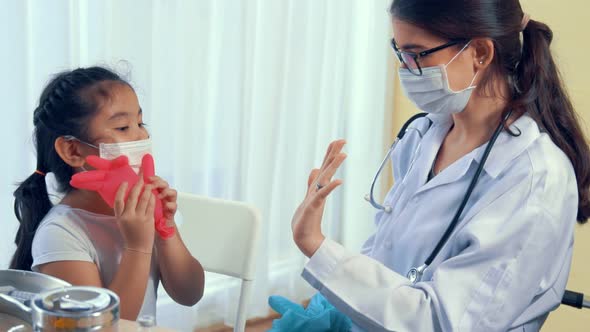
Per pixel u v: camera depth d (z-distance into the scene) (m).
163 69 2.48
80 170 1.35
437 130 1.53
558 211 1.25
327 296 1.32
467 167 1.37
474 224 1.27
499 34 1.30
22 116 2.16
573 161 1.36
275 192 3.00
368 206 3.33
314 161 3.08
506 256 1.24
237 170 2.77
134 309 1.23
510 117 1.38
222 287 2.85
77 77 1.34
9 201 2.19
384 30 3.19
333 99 3.13
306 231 1.32
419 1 1.30
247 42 2.69
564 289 1.37
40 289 1.02
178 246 1.44
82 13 2.28
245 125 2.75
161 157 2.54
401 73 1.40
